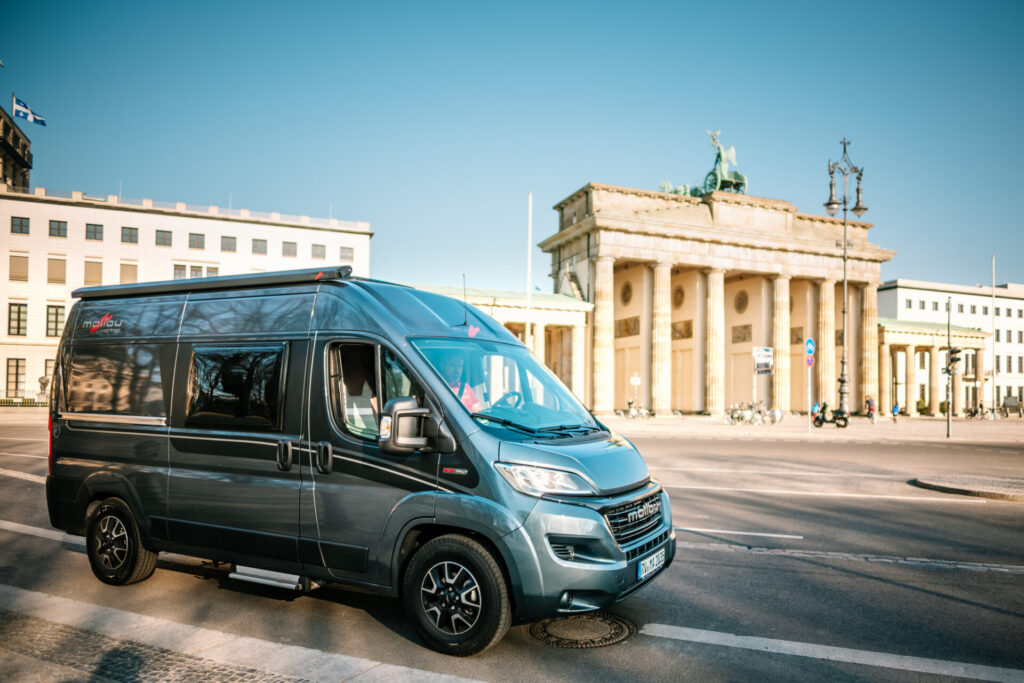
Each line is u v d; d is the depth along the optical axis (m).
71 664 4.54
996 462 18.42
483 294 50.19
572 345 53.25
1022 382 92.12
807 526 9.43
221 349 5.95
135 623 5.38
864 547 8.20
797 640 5.10
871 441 26.75
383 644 4.97
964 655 4.83
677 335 61.47
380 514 5.02
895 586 6.57
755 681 4.37
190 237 57.62
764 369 32.53
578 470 4.73
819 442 25.83
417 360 5.10
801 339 63.19
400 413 4.76
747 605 5.95
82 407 6.71
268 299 5.88
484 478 4.70
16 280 53.19
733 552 7.92
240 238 59.00
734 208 58.81
